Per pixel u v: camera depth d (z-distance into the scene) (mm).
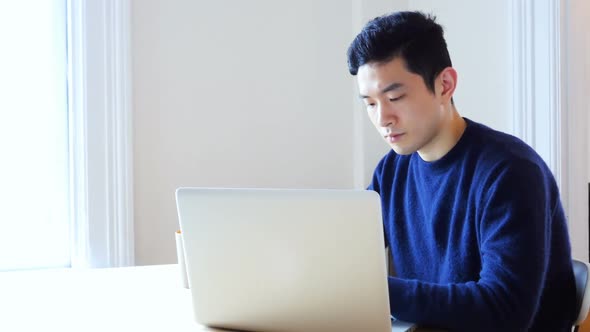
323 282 1031
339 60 2947
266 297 1086
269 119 2805
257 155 2781
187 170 2643
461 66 2793
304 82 2875
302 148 2879
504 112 2545
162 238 2604
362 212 977
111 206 2471
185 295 1444
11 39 2441
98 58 2432
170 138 2607
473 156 1259
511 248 1096
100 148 2449
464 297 1080
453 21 2822
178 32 2607
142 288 1526
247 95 2754
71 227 2498
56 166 2523
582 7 2414
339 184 2963
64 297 1446
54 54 2498
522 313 1070
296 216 1025
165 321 1223
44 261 2520
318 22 2898
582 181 2441
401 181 1476
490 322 1066
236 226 1080
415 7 3016
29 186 2490
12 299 1434
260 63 2775
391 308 1122
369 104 1230
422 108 1195
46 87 2496
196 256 1140
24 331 1169
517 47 2443
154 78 2568
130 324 1206
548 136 2369
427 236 1381
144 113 2555
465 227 1256
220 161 2707
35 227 2502
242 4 2732
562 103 2371
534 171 1155
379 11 2941
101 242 2465
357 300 1018
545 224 1134
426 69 1184
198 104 2656
